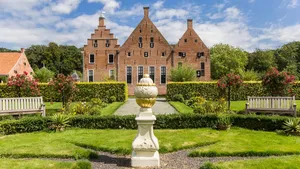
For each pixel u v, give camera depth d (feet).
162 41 106.01
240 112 36.76
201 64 105.91
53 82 42.04
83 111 34.35
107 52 105.60
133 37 105.81
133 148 16.60
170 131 26.86
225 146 20.44
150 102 16.63
